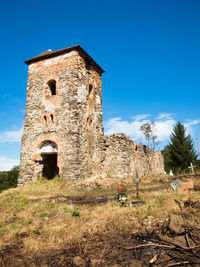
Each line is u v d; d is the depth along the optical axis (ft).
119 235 15.76
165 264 11.48
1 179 101.09
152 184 45.75
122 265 11.72
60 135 51.85
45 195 37.24
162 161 108.88
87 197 34.14
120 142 59.11
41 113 55.98
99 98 65.72
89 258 12.68
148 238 14.74
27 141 55.93
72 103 52.39
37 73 59.36
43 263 12.69
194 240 13.76
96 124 61.46
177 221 15.71
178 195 25.76
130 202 25.63
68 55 55.93
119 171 57.16
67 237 16.10
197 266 11.02
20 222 21.57
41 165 55.57
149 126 103.65
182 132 105.70
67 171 48.98
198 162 106.93
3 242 16.38
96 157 58.03
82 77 56.18
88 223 18.63
